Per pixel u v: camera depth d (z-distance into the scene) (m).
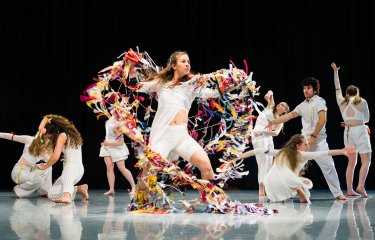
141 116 7.66
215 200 3.59
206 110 4.11
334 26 7.79
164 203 3.68
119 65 3.86
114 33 8.05
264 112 5.93
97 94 3.78
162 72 3.87
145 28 8.05
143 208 3.71
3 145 8.04
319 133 5.23
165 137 3.75
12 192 6.76
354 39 7.73
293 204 4.55
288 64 7.88
